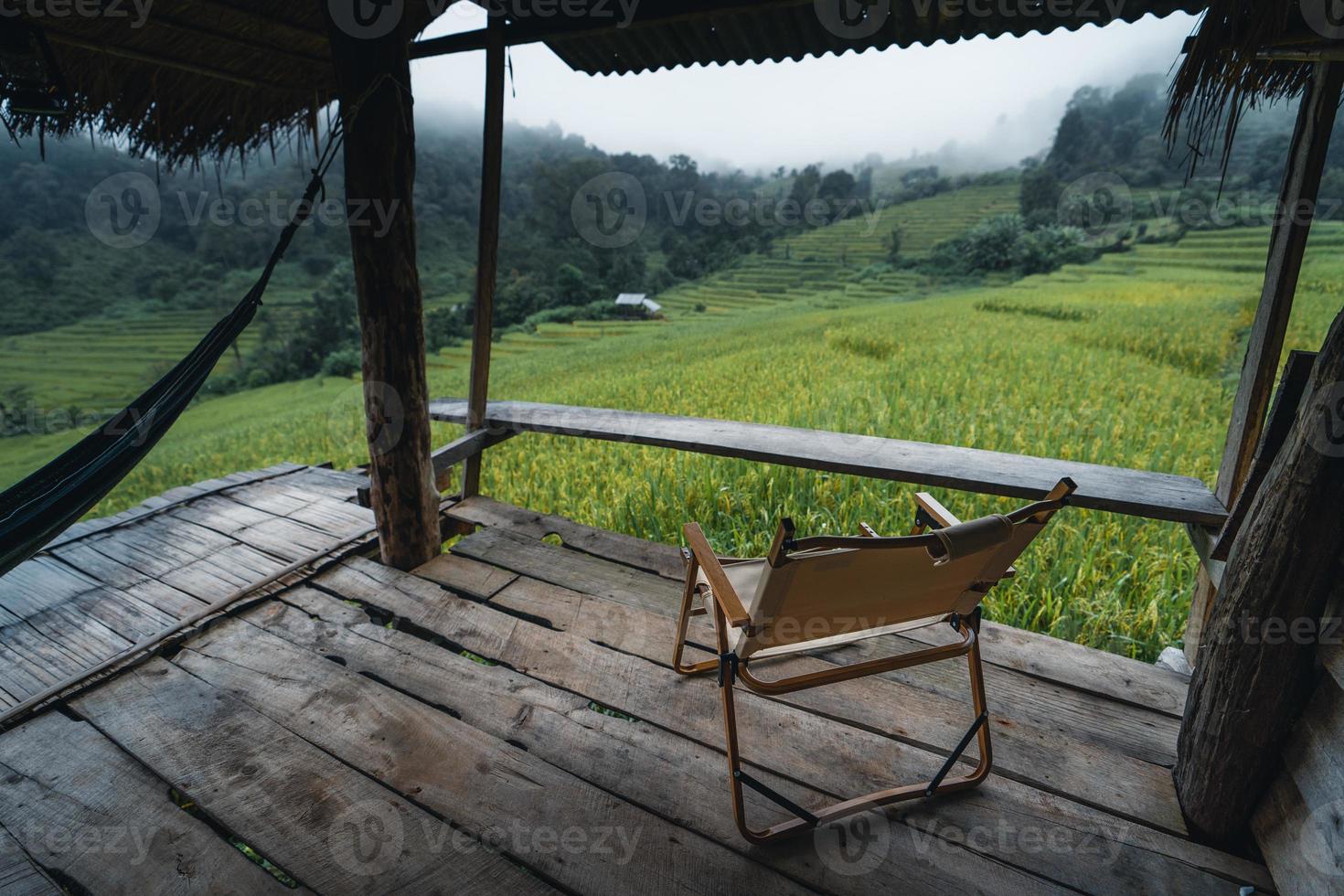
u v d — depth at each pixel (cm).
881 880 145
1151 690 202
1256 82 187
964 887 143
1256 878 144
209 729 191
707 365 1220
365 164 224
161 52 258
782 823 158
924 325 1593
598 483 452
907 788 161
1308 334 1180
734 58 287
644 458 469
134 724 193
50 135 263
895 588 145
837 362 1096
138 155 293
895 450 276
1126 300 1850
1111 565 314
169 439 2362
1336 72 173
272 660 222
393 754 181
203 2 233
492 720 194
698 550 158
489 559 290
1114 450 484
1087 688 203
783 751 182
